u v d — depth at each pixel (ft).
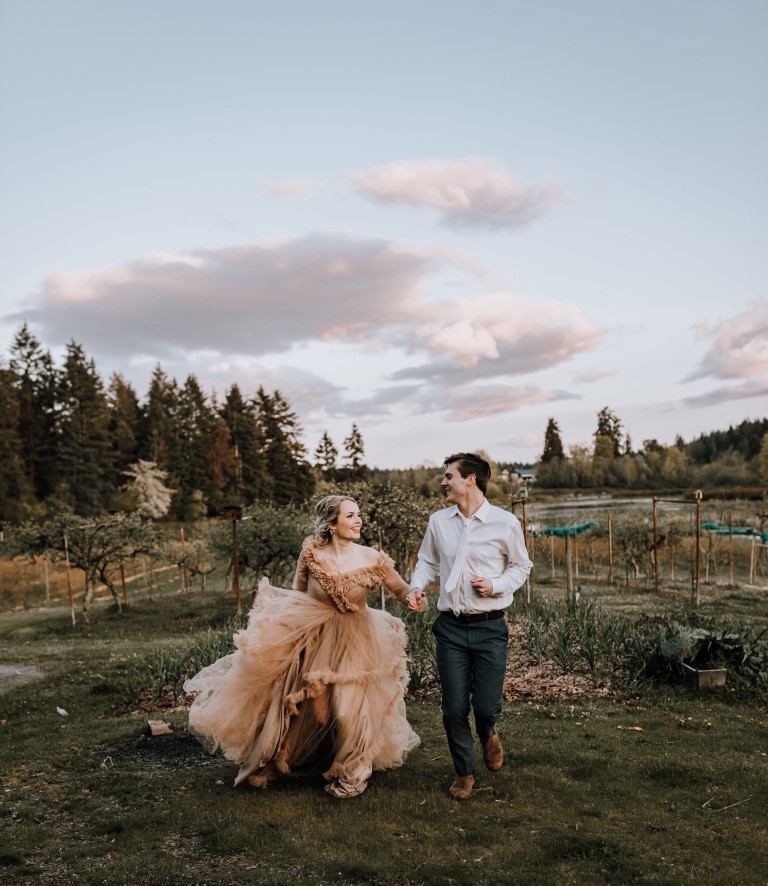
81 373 233.55
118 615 60.54
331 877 10.87
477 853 11.55
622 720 19.76
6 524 60.64
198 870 11.12
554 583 71.05
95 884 10.73
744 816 12.74
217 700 14.89
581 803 13.46
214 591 75.87
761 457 278.46
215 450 255.09
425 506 66.13
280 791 14.48
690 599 53.62
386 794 14.15
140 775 15.78
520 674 25.53
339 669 14.70
